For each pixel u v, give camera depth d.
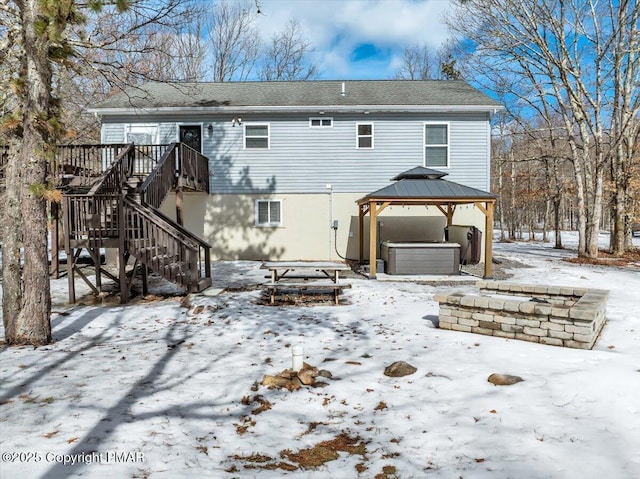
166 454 2.90
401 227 15.26
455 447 2.99
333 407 3.72
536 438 3.06
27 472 2.65
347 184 15.23
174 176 12.33
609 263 14.50
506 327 5.66
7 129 5.66
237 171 15.23
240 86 17.36
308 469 2.76
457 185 12.14
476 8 16.34
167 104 14.93
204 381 4.32
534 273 12.47
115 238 8.76
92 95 17.91
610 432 3.11
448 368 4.52
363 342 5.69
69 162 11.32
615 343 5.40
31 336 5.68
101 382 4.26
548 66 15.89
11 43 7.62
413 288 10.25
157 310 7.93
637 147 18.05
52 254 11.43
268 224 15.27
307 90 16.78
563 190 23.19
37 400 3.79
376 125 15.12
